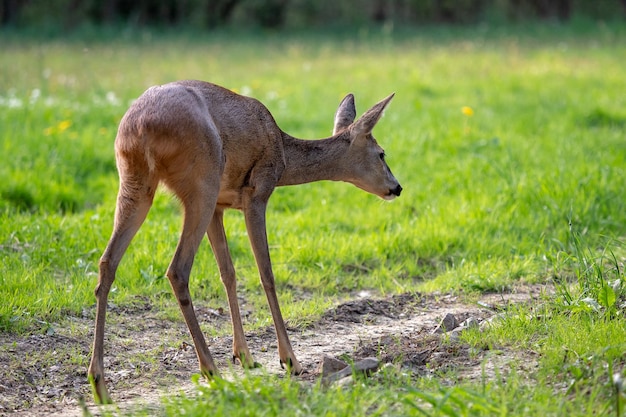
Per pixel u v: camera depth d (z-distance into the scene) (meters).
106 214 13.09
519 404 6.87
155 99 8.20
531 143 17.73
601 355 7.60
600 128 19.77
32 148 16.11
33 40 43.22
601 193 13.70
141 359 9.10
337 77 28.52
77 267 11.29
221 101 8.69
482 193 14.47
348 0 55.00
